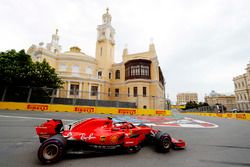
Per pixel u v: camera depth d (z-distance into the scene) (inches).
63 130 187.3
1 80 629.9
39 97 710.5
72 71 1267.2
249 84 1994.3
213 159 164.4
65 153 152.0
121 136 173.6
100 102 792.9
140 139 191.8
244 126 433.4
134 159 159.8
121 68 1413.6
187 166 145.0
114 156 167.2
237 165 149.8
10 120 369.1
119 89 1358.3
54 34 2338.8
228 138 267.6
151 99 1171.9
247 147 211.6
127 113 734.5
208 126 425.7
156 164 147.9
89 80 1176.8
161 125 422.0
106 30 1557.6
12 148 180.5
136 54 1366.9
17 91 669.9
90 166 139.1
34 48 1315.2
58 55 1289.4
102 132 171.6
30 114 495.5
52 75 792.3
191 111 1909.4
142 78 1212.5
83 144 158.9
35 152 170.4
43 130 174.9
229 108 999.6
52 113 567.5
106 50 1498.5
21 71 672.4
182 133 310.3
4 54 699.4
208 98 3730.3
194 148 203.9
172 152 185.6
